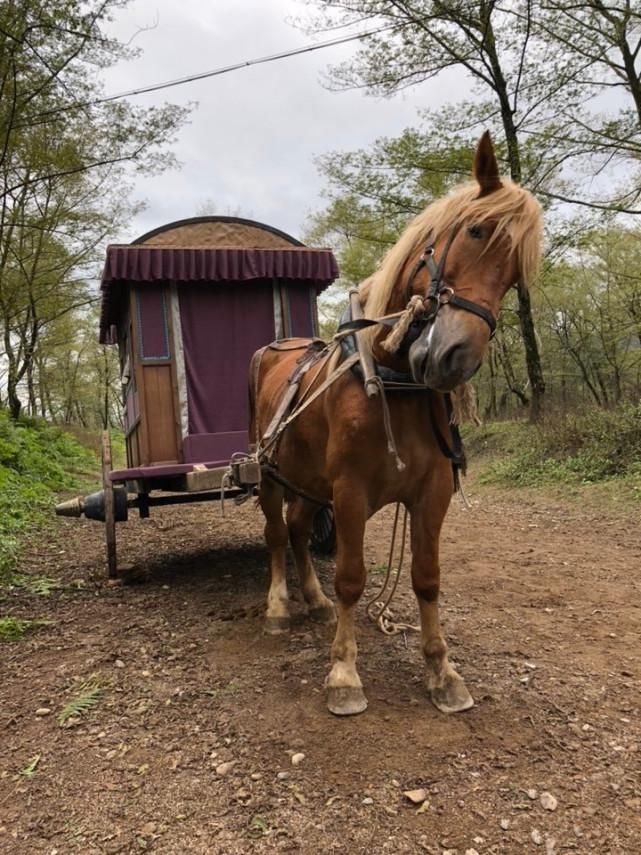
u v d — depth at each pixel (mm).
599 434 10922
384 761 2564
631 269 20141
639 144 11680
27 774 2611
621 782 2408
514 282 2588
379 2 12477
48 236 15961
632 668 3406
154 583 5418
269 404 4242
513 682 3230
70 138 12406
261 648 3803
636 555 6051
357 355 2896
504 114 13203
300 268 5520
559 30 11945
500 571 5539
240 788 2455
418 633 3939
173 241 5785
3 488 9664
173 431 5422
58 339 24281
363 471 2885
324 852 2115
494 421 19500
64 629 4301
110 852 2164
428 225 2730
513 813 2256
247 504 9766
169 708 3109
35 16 9125
